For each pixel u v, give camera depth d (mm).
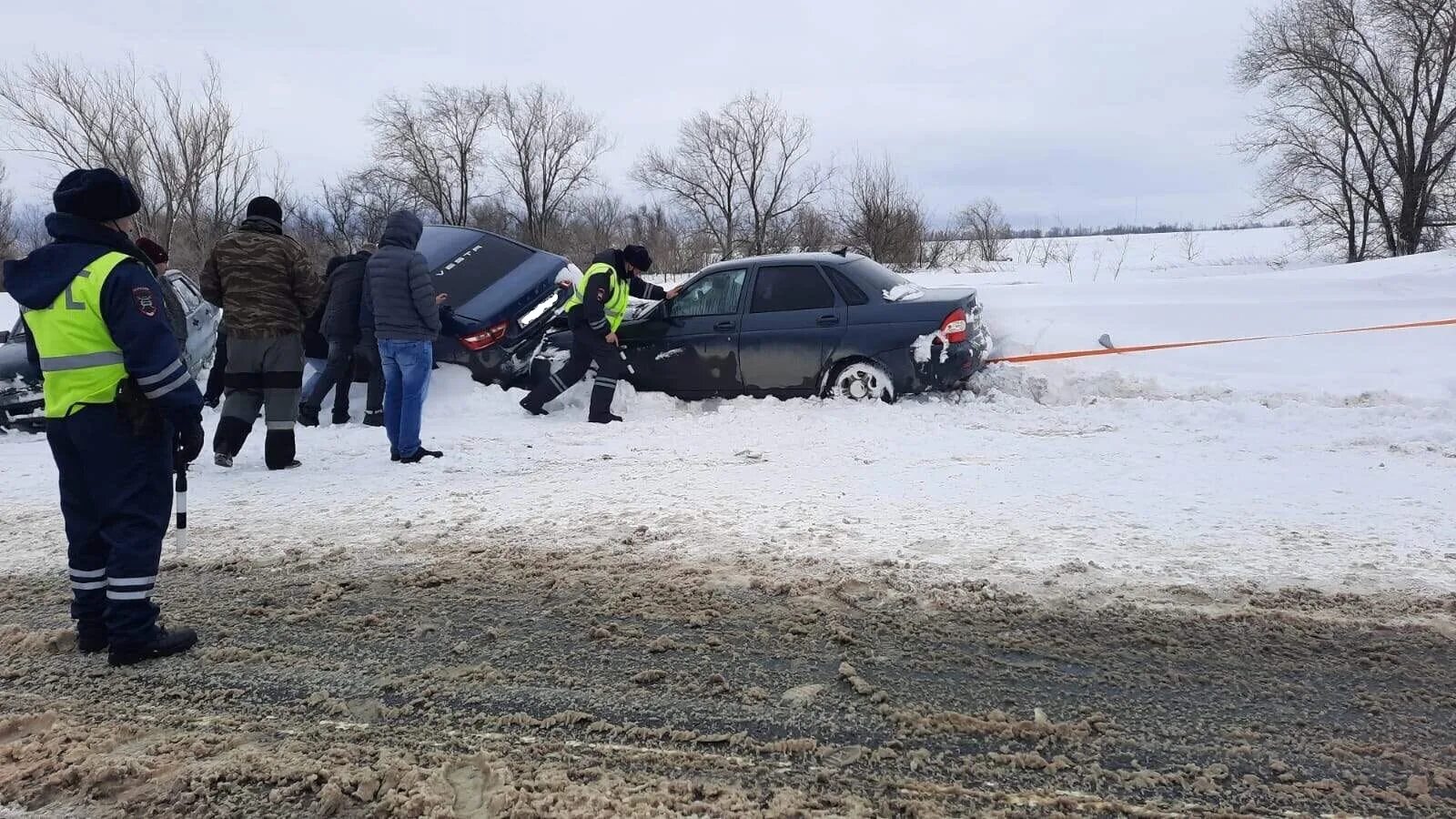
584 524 5023
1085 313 11195
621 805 2443
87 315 3244
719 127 45438
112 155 30109
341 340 8656
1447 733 2734
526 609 3852
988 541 4477
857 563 4223
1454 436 6312
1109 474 5738
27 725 3004
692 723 2896
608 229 47750
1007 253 39719
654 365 8992
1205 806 2412
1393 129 30484
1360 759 2613
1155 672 3150
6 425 9070
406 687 3199
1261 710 2893
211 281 6637
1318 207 33719
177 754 2779
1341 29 30766
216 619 3863
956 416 7805
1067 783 2531
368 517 5328
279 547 4797
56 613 4012
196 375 10516
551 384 8648
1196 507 4945
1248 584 3828
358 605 3965
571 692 3125
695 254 43938
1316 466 5758
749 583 4027
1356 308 10891
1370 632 3373
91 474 3373
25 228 39000
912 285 9023
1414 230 30906
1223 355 9406
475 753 2748
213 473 6641
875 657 3314
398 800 2486
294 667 3389
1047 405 8211
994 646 3373
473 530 4996
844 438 7137
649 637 3535
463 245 10164
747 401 8594
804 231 42531
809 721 2893
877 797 2477
